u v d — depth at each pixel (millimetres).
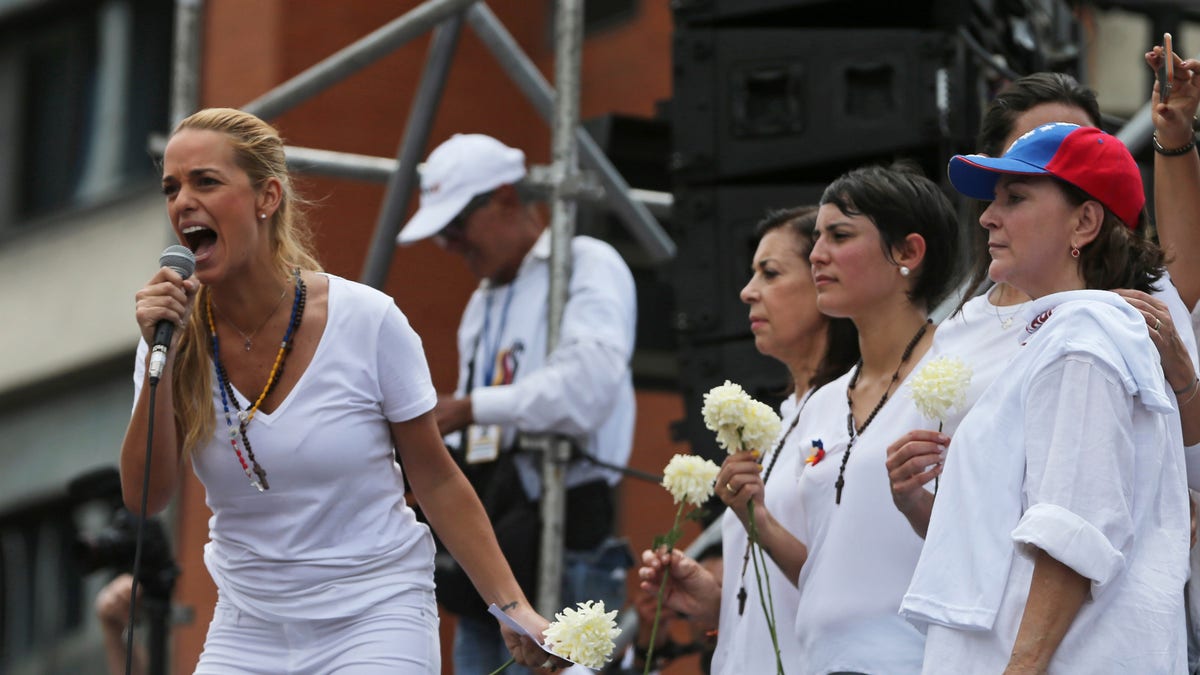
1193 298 14680
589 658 13523
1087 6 26188
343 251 32750
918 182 15289
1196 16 26438
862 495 14367
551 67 37656
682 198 22141
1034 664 11125
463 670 20516
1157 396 11531
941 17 20969
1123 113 30406
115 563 21297
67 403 43250
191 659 29938
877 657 13953
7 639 42312
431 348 33469
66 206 44375
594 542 20781
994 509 11711
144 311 13000
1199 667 13219
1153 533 11625
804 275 16906
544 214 34906
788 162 21531
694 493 14688
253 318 13570
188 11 26734
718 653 15883
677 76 22219
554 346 20828
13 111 46375
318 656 13578
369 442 13648
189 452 13547
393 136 34125
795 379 17109
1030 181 12398
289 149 25328
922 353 14953
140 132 43344
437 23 24266
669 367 28125
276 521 13508
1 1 46188
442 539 14344
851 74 21328
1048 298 12078
